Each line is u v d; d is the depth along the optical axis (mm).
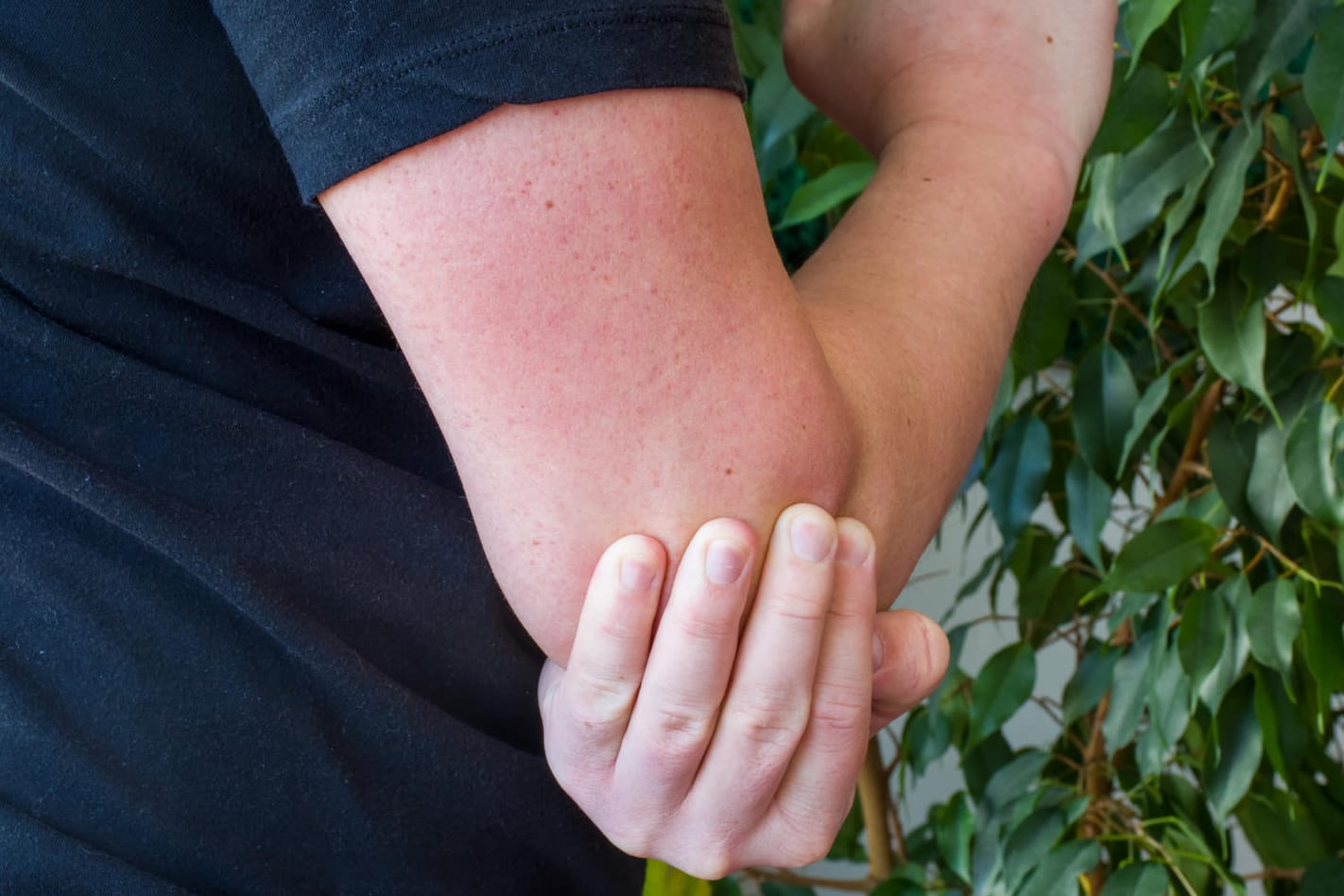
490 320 544
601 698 591
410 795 678
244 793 663
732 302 558
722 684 584
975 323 658
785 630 577
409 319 554
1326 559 1210
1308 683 1229
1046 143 710
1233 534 1256
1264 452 1152
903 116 728
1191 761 1385
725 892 1562
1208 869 1307
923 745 1530
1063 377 1798
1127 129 1047
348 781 669
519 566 582
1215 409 1331
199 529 645
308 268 662
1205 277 1219
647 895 750
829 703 601
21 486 655
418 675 687
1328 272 1043
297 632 651
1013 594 2182
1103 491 1292
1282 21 986
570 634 590
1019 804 1401
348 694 661
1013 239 685
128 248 633
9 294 644
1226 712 1216
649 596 567
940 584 2217
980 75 716
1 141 622
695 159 547
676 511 566
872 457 607
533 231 536
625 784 612
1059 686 2217
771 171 1323
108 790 653
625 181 538
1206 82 1114
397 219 541
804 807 623
